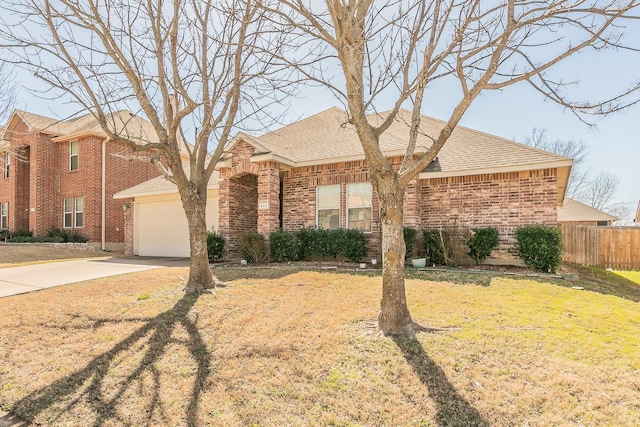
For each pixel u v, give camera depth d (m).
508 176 10.38
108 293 7.67
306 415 3.41
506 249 10.30
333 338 4.86
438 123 13.72
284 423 3.32
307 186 12.79
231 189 13.19
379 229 11.38
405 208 10.96
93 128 19.86
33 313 6.47
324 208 12.55
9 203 23.28
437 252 10.45
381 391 3.70
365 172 11.85
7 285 9.11
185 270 10.69
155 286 8.15
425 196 11.38
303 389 3.81
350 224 12.09
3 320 6.17
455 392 3.63
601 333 5.06
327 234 11.51
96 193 19.62
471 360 4.21
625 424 3.15
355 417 3.35
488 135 12.22
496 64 4.54
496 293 6.96
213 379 4.08
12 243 19.48
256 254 11.79
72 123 22.55
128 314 6.21
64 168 21.02
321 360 4.32
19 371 4.53
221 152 8.10
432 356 4.29
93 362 4.63
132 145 6.49
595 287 7.85
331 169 12.41
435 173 10.97
